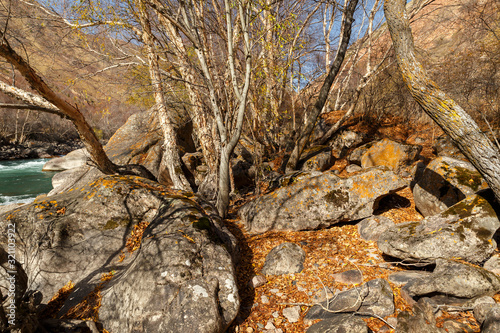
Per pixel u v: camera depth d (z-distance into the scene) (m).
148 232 4.39
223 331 3.17
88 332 3.34
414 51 4.11
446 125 4.02
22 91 6.34
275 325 3.47
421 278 3.52
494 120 8.79
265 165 10.27
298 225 5.68
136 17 7.30
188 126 12.56
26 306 3.27
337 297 3.56
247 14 5.80
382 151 8.66
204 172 10.27
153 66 7.88
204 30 7.02
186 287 3.33
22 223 4.79
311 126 9.16
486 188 4.42
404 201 6.38
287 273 4.40
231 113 6.90
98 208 5.02
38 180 15.52
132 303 3.38
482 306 2.93
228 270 3.73
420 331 2.81
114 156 11.11
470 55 10.27
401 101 12.55
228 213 7.09
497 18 9.47
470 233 3.81
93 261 4.48
